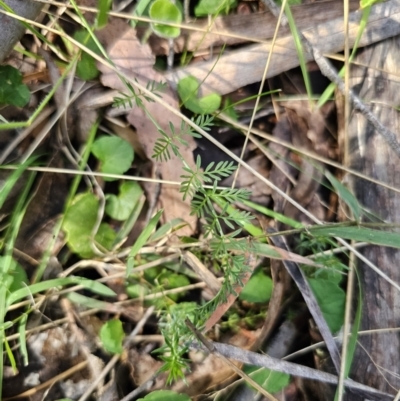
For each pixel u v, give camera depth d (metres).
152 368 0.26
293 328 0.26
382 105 0.26
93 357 0.26
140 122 0.27
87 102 0.27
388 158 0.25
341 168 0.25
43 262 0.27
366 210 0.26
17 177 0.25
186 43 0.28
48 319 0.27
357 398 0.24
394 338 0.24
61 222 0.27
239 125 0.27
